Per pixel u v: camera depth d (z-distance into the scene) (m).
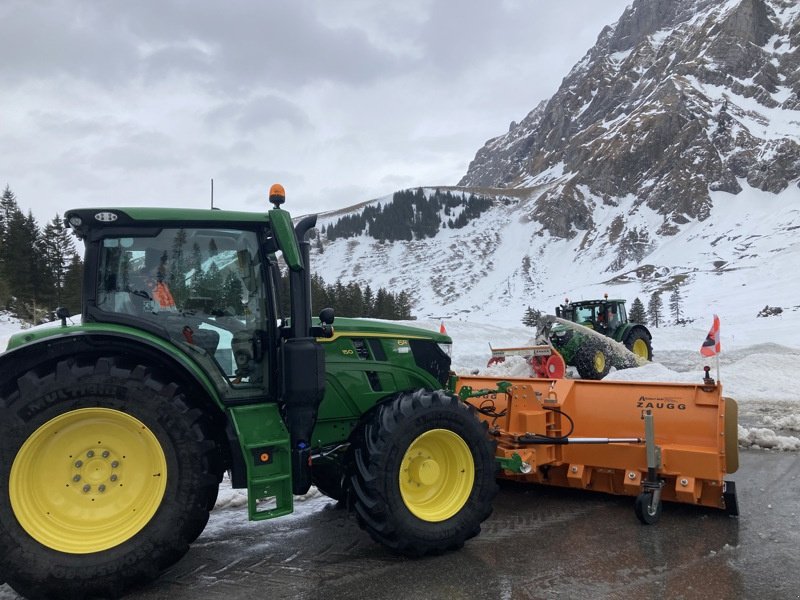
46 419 3.25
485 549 4.07
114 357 3.45
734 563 3.72
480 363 18.16
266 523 4.70
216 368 3.77
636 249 163.12
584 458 5.14
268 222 3.97
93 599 3.35
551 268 169.50
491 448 4.23
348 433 4.37
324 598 3.36
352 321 4.53
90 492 3.42
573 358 13.42
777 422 8.18
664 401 4.97
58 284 48.94
